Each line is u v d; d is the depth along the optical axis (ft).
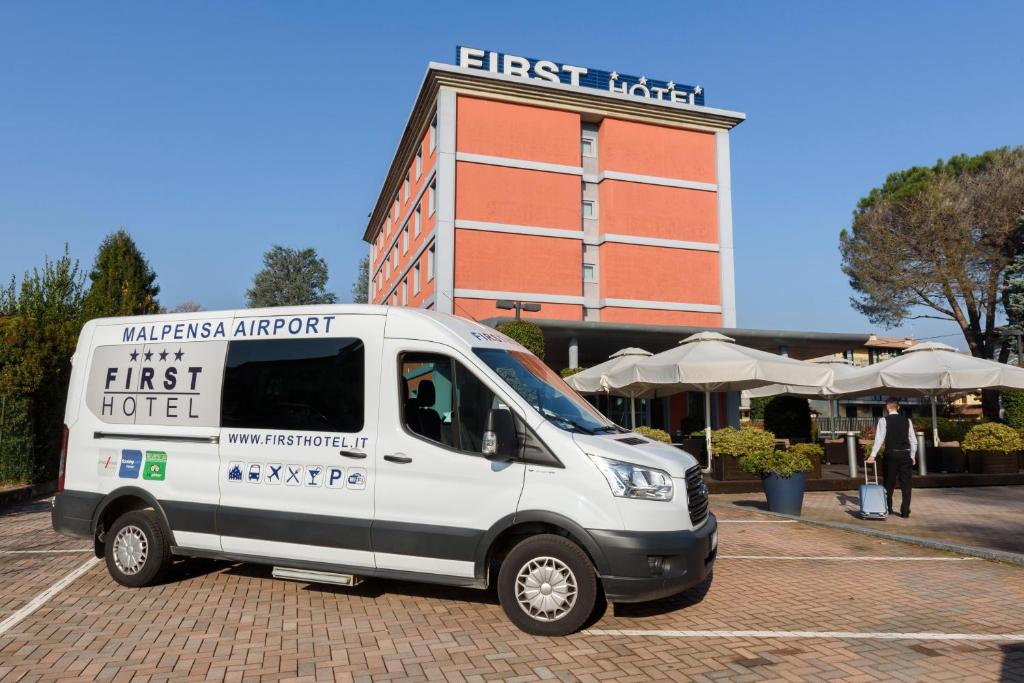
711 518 17.39
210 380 19.08
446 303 82.33
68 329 44.96
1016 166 95.96
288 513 17.44
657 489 15.28
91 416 20.36
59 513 20.07
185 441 18.94
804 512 34.24
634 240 91.56
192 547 18.61
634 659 14.16
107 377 20.44
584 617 15.16
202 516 18.33
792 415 64.34
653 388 52.85
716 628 16.14
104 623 16.42
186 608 17.61
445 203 83.71
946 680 13.14
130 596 18.70
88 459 20.15
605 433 16.85
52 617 16.89
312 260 239.50
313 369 18.07
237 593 18.98
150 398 19.71
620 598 14.82
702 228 95.55
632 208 92.43
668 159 95.35
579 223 89.56
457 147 85.51
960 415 116.37
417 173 103.04
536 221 87.45
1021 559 22.70
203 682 12.96
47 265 51.49
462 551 15.80
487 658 14.19
